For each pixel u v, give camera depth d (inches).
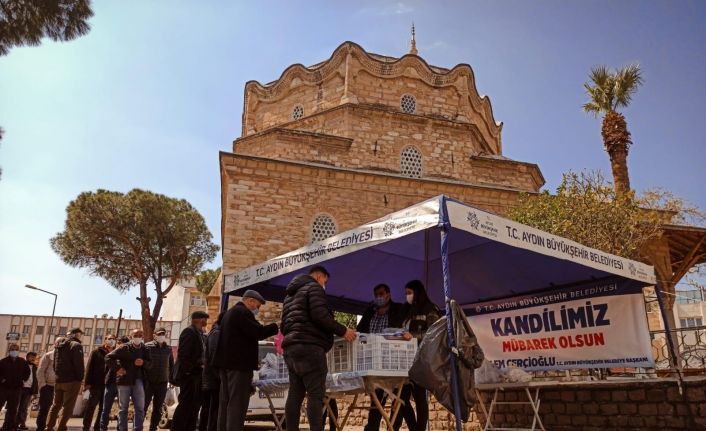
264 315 815.7
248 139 993.5
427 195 942.4
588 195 733.9
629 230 726.5
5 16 461.7
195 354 339.3
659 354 448.1
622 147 938.7
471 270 416.8
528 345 422.3
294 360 229.1
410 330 291.9
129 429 562.3
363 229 291.9
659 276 858.1
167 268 1421.0
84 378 437.7
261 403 431.2
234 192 859.4
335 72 1043.9
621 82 957.2
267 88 1133.1
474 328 459.5
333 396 283.9
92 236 1302.9
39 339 2736.2
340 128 1002.7
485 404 404.2
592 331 390.6
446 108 1075.3
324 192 904.3
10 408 456.1
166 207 1364.4
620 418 325.4
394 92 1052.5
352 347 273.9
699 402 294.4
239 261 832.3
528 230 296.2
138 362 394.3
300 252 338.0
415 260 409.4
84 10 477.4
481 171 1053.2
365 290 441.7
